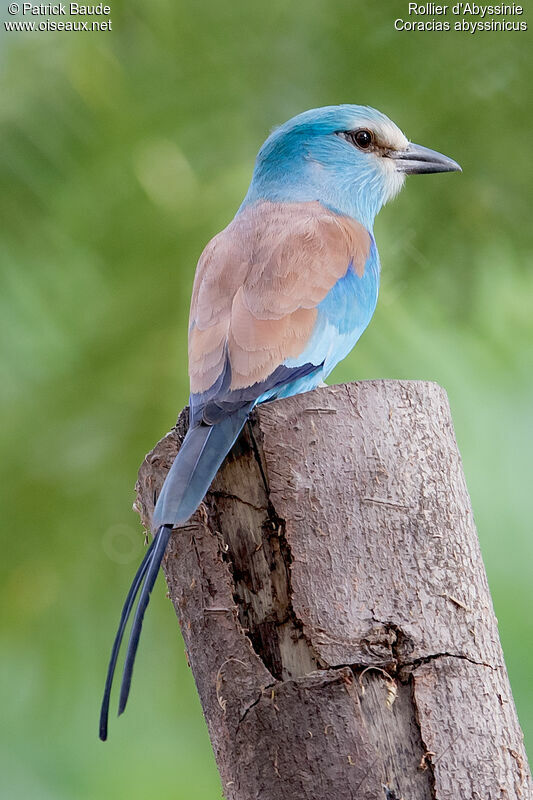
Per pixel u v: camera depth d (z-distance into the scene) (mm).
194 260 10148
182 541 6832
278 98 10469
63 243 10555
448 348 11312
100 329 10336
